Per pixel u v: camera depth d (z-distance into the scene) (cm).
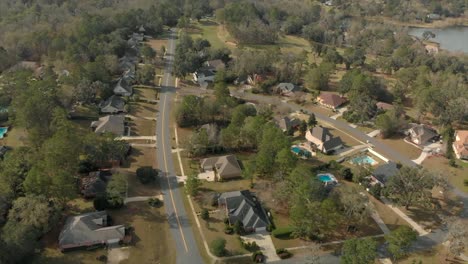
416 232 9050
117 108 13838
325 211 8369
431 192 10581
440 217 9550
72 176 9112
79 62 16312
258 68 17662
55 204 8612
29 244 7412
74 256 7850
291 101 15850
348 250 7381
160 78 17438
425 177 9712
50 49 18138
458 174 11525
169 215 9162
